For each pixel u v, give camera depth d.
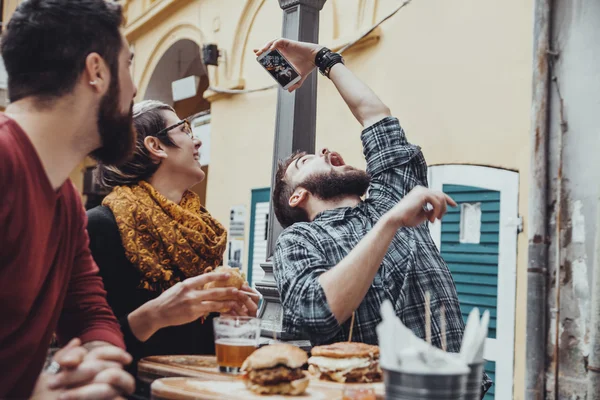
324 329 1.51
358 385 1.25
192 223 2.03
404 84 4.46
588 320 3.20
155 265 1.88
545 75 3.47
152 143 2.04
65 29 1.18
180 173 2.10
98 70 1.21
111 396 1.01
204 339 1.95
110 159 1.33
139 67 7.84
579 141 3.33
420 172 2.10
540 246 3.41
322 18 5.21
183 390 1.17
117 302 1.85
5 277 1.12
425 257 1.90
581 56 3.36
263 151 5.83
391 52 4.58
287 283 1.64
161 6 7.30
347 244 1.83
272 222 2.57
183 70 7.72
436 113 4.22
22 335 1.20
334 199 2.04
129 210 1.92
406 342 0.99
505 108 3.81
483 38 3.98
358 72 4.84
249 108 6.08
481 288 3.85
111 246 1.86
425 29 4.36
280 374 1.17
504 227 3.75
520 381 3.59
